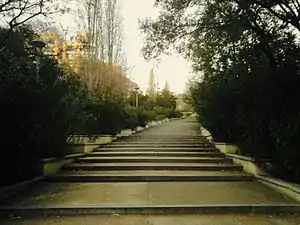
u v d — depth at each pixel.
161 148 17.48
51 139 11.45
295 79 10.32
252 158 12.01
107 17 28.88
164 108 59.81
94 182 11.07
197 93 18.84
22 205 7.82
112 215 7.47
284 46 10.77
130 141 20.97
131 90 42.03
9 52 10.05
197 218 7.24
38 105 9.98
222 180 11.32
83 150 15.32
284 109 10.37
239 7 10.62
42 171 11.20
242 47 11.72
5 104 9.06
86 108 16.59
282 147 9.83
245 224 6.79
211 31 11.45
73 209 7.58
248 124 12.12
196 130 32.06
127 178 11.26
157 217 7.31
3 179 9.56
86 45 20.81
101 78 26.41
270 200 8.35
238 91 12.58
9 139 9.42
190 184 10.69
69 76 13.07
